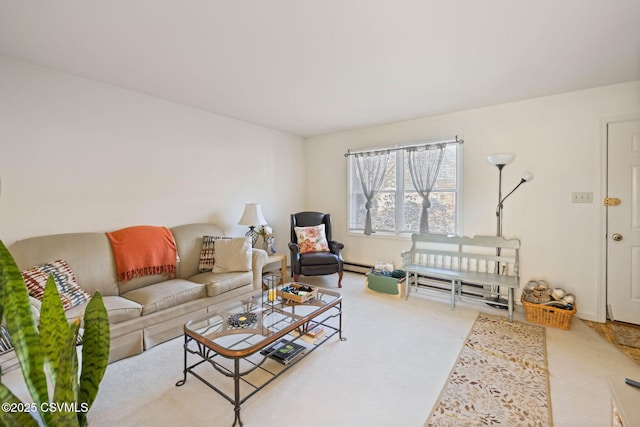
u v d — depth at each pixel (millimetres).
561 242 3010
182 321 2516
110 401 1730
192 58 2279
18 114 2299
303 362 2135
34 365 777
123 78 2652
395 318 2906
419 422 1576
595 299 2854
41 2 1601
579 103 2885
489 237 3285
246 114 3766
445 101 3236
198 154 3553
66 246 2402
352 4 1637
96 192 2730
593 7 1646
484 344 2393
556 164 3012
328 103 3330
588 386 1859
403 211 4113
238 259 3080
